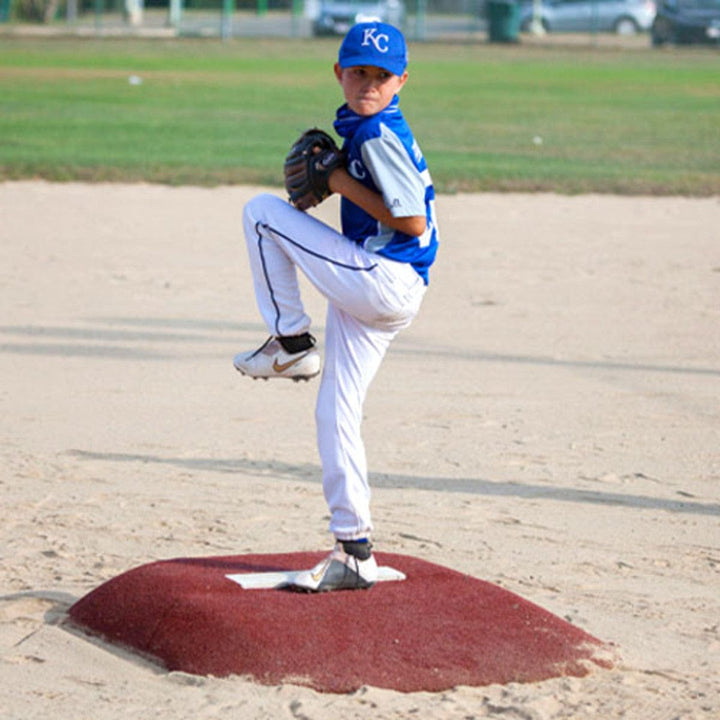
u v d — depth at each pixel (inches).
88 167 2396.7
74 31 7126.0
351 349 608.4
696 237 1926.7
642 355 1251.2
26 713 535.5
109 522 790.5
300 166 584.1
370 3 7116.1
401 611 617.0
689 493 874.8
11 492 840.9
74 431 978.1
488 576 719.1
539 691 569.9
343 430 613.9
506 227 1982.0
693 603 692.7
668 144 3046.3
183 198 2172.7
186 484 867.4
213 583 633.6
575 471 913.5
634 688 579.5
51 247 1724.9
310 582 628.7
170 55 5723.4
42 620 637.9
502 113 3686.0
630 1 7475.4
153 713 534.6
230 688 556.1
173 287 1502.2
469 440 977.5
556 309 1445.6
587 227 1996.8
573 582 716.7
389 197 566.9
